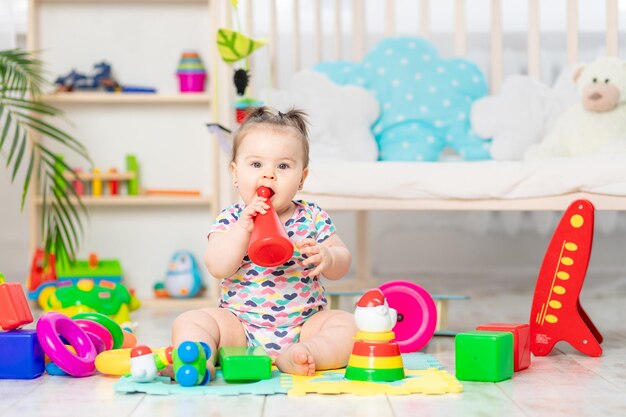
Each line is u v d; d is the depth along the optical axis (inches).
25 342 56.6
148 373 52.6
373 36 137.8
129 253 117.6
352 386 51.5
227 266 58.6
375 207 86.7
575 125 98.9
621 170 79.7
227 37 94.3
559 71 134.6
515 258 141.7
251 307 60.2
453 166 85.4
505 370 56.0
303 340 60.3
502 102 108.2
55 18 117.1
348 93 109.3
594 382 55.3
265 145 59.2
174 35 118.0
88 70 117.6
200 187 118.4
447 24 136.1
